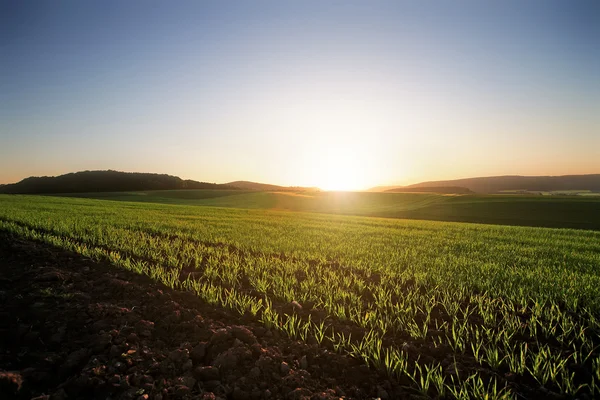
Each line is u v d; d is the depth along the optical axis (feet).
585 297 24.40
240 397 13.14
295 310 21.52
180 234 51.83
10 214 64.08
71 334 16.80
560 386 14.03
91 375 13.41
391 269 33.01
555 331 19.21
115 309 19.51
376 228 79.41
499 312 22.09
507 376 14.71
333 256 39.27
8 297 20.26
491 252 45.70
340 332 18.69
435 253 43.42
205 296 22.70
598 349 17.12
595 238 68.03
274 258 36.09
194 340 17.06
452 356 16.40
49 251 32.73
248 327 18.78
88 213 78.84
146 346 16.22
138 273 27.55
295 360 15.80
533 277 29.89
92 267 28.76
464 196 279.08
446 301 23.65
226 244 45.57
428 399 13.38
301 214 134.82
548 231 83.30
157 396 12.63
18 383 12.52
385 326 18.88
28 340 15.80
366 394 13.75
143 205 139.44
